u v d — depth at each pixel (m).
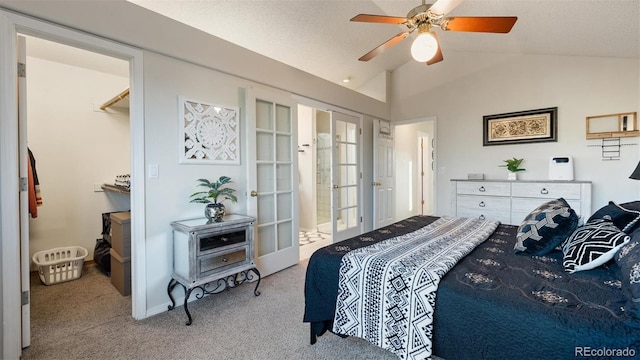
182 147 2.38
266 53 3.94
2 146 1.65
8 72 1.65
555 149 3.63
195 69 2.47
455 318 1.26
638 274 1.09
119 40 2.03
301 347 1.81
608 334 0.97
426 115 4.75
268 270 3.11
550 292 1.23
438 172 4.62
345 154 4.36
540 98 3.73
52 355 1.74
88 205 3.42
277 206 3.25
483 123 4.18
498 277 1.39
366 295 1.53
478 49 4.03
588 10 2.21
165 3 2.78
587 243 1.47
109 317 2.20
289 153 3.38
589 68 3.40
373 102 4.77
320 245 4.45
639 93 3.14
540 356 1.05
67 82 3.28
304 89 3.54
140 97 2.14
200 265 2.17
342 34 3.84
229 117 2.72
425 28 2.14
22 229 1.78
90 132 3.43
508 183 3.62
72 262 2.95
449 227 2.35
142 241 2.18
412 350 1.34
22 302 1.79
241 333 1.97
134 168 2.15
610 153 3.30
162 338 1.92
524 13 2.53
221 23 3.18
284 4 3.11
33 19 1.71
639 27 2.32
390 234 2.22
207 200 2.50
